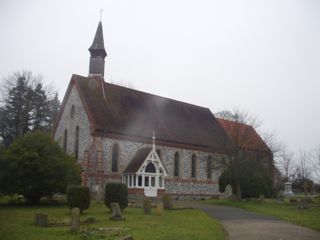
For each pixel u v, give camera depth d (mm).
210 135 52344
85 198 23594
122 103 44156
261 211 28094
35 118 60375
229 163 39969
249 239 15602
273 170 46000
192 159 48031
